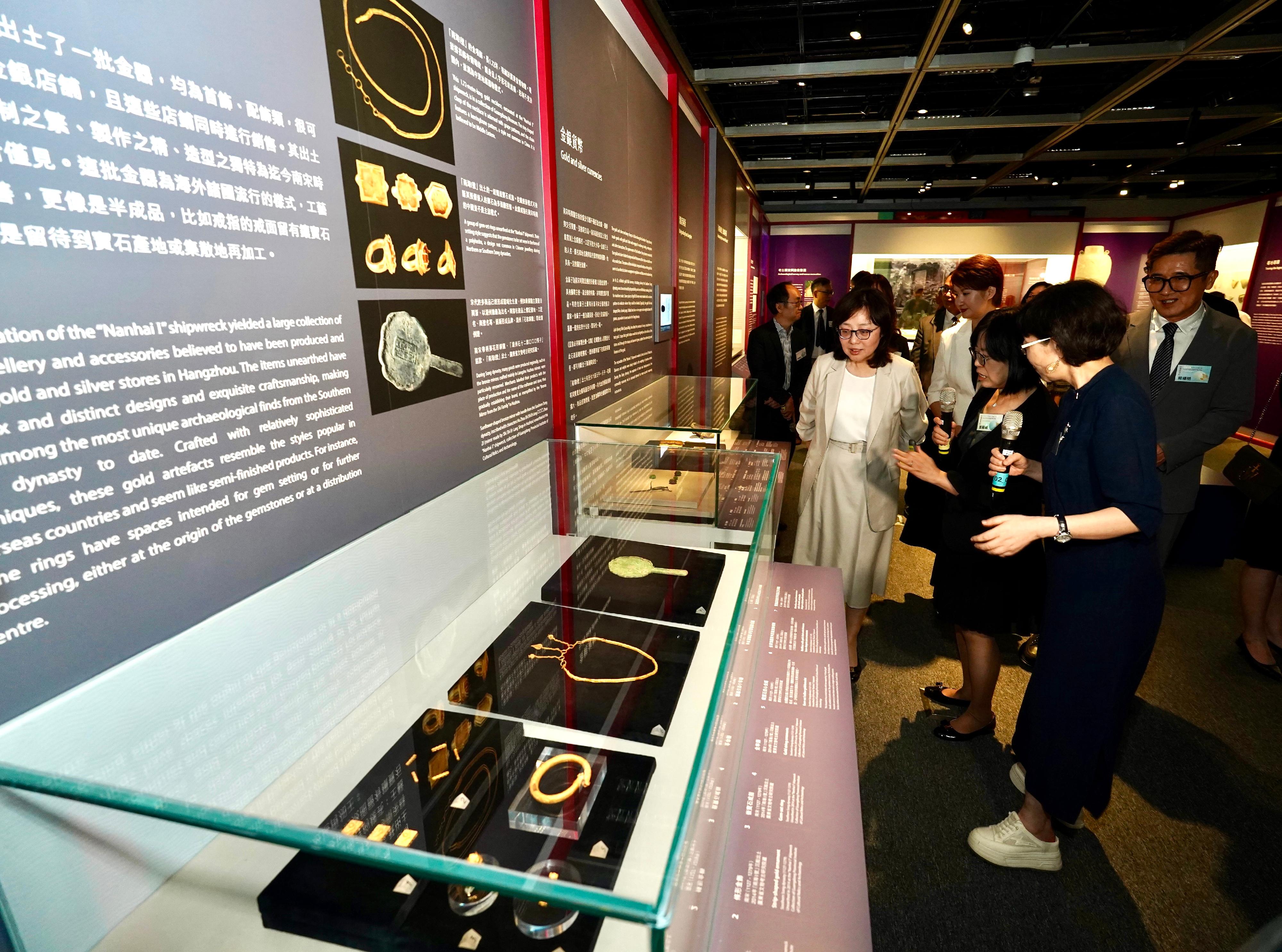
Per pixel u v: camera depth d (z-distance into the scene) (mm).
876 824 1989
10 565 641
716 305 5551
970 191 10750
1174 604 3516
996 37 4465
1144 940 1612
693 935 652
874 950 1586
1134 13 4195
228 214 867
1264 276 8008
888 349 2389
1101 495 1439
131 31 725
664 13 4160
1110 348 1438
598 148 2361
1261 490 2662
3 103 609
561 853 629
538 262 1930
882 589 2621
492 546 1454
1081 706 1530
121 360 738
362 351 1161
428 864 486
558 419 2094
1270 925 678
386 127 1192
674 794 704
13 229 624
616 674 1015
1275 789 2160
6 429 630
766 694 1378
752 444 3264
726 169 5977
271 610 912
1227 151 7148
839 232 11789
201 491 855
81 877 622
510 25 1679
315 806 784
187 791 792
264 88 915
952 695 2609
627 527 1689
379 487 1235
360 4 1108
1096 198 10867
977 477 1977
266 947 637
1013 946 1595
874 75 5258
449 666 1077
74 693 678
